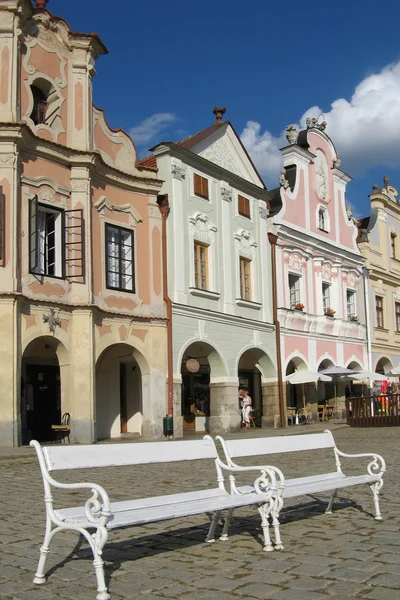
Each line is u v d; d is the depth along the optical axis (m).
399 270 39.94
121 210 21.58
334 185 34.38
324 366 32.59
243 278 26.89
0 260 17.42
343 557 5.68
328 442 8.05
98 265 20.44
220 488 6.51
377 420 25.39
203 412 27.20
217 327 24.72
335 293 33.31
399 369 32.25
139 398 23.89
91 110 20.61
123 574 5.34
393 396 25.31
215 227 25.30
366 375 31.38
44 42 19.52
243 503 5.86
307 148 32.38
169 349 22.30
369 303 36.38
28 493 10.08
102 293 20.44
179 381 22.52
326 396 33.06
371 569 5.27
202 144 25.11
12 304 17.31
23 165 18.38
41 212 19.02
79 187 19.73
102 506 5.04
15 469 13.44
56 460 5.28
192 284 23.70
